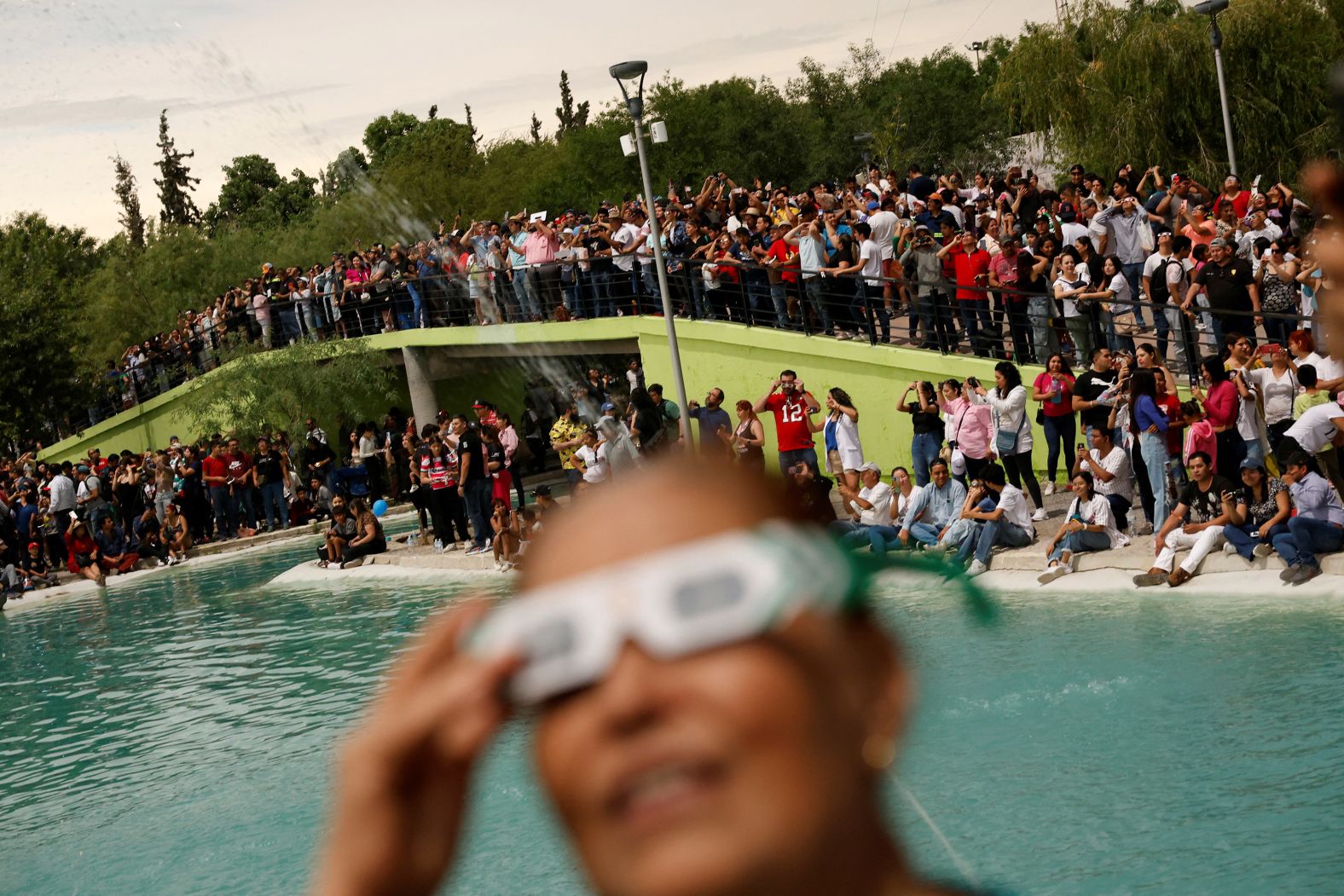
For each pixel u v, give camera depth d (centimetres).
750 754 47
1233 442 1289
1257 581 1140
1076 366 1750
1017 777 777
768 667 49
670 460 55
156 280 5256
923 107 5547
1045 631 1095
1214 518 1180
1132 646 1017
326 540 2186
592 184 5791
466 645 53
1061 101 2803
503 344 2811
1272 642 984
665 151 5762
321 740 1116
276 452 2836
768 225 2242
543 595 51
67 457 3897
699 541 51
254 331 3275
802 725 49
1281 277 1536
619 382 2719
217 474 2795
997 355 1891
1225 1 2134
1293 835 650
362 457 2955
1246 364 1332
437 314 3020
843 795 50
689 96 5866
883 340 2038
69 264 5675
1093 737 825
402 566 2070
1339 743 756
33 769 1194
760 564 49
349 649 1514
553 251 2534
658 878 47
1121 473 1325
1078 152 2817
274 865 827
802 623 50
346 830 55
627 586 49
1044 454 1803
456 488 2066
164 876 832
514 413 3419
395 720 54
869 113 5834
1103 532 1299
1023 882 637
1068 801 731
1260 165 2625
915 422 1688
